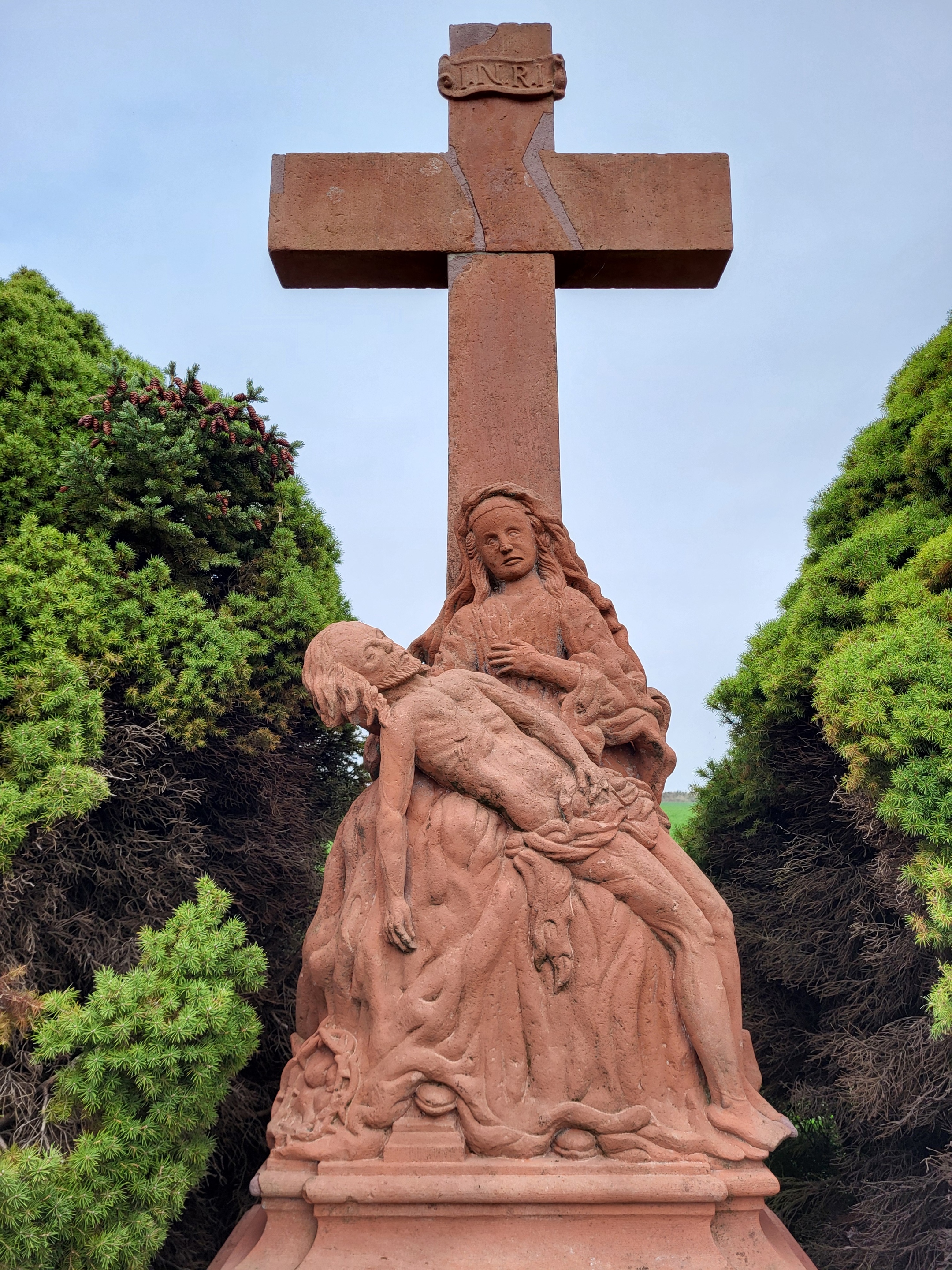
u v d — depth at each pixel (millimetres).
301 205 4020
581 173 4102
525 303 4016
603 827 3166
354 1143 2779
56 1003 3551
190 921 3859
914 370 6562
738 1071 2957
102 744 4789
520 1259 2605
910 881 4680
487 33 4230
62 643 4641
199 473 5867
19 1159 3184
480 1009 2963
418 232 4027
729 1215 2770
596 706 3498
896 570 5859
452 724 3240
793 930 5941
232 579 6160
